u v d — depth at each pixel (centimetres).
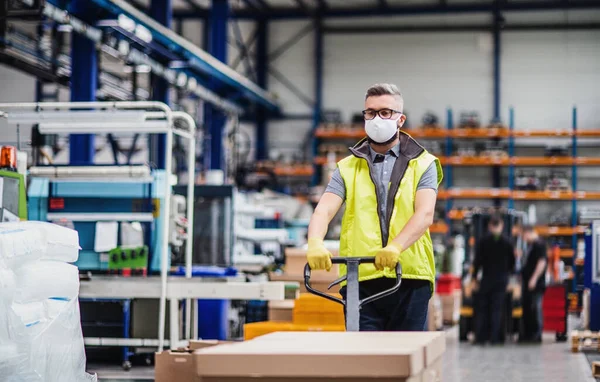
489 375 768
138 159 1775
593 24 2122
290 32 2214
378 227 384
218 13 1795
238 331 991
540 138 2136
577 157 2095
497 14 2111
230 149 1830
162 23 1444
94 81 1190
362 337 291
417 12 2128
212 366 243
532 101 2141
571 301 1912
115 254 779
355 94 2202
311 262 350
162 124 696
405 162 388
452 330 1357
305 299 651
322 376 240
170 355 428
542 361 899
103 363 809
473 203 2128
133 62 1362
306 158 2202
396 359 238
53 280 452
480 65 2156
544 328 1252
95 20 1184
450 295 1456
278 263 1028
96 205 792
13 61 1180
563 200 2114
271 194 1720
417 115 2172
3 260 419
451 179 2136
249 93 1895
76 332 475
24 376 422
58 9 1109
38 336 435
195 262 961
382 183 388
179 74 1515
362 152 394
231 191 964
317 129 2131
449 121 2084
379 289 383
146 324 780
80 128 698
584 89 2127
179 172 1741
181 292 660
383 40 2197
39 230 451
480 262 1111
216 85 1791
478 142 2130
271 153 2145
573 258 1973
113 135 1577
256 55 2206
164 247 663
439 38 2175
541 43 2141
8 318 415
